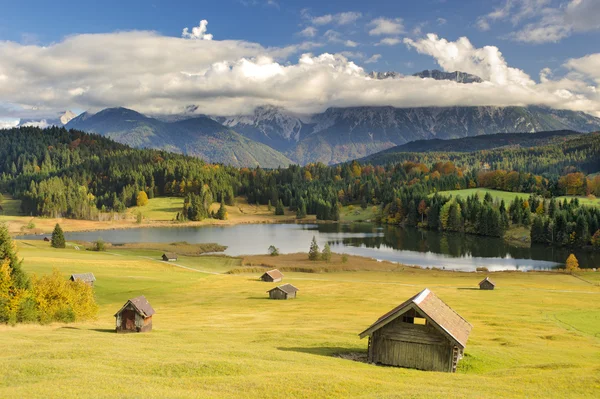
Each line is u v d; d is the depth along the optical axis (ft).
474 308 261.24
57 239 539.70
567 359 143.64
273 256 522.88
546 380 109.60
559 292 328.29
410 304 129.39
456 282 384.68
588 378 109.09
